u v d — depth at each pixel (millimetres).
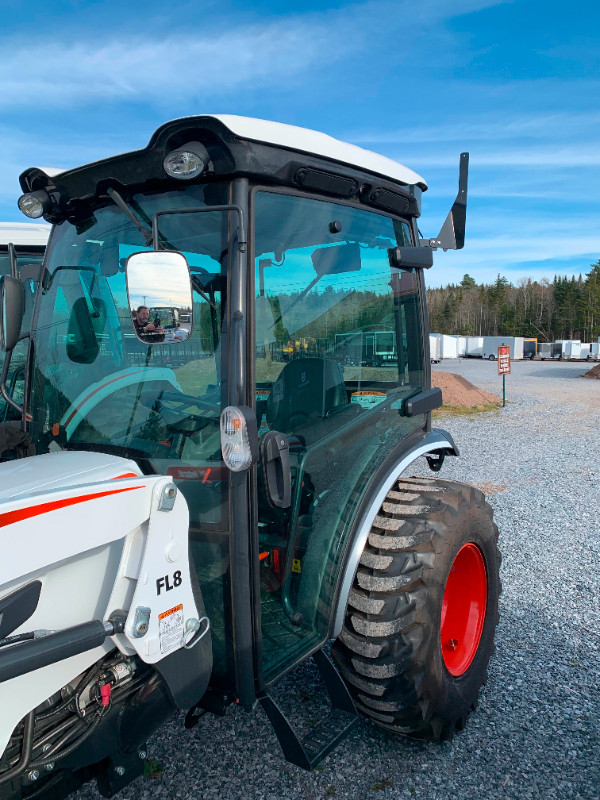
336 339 2627
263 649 2316
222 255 2078
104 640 1746
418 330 3250
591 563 5102
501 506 6828
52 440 2541
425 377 3334
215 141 2021
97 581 1798
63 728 1740
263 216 2176
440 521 2662
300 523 2498
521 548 5477
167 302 1899
